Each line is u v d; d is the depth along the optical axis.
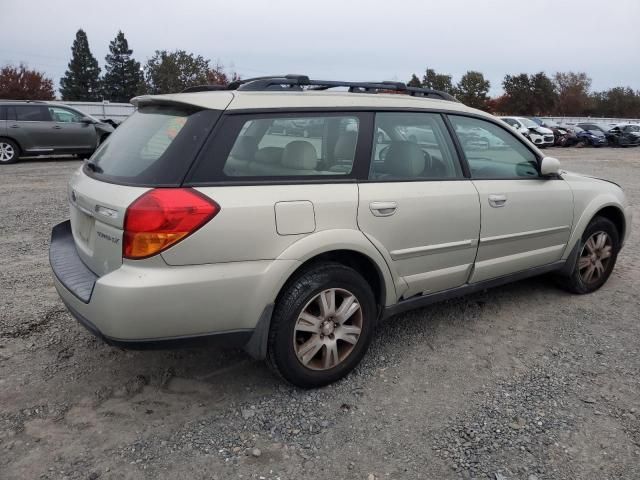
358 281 3.17
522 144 4.24
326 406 3.02
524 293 4.80
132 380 3.24
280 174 2.96
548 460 2.60
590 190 4.61
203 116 2.84
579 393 3.18
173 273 2.62
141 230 2.57
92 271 2.95
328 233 2.99
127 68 68.75
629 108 76.56
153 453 2.60
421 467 2.54
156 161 2.76
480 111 4.04
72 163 14.46
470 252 3.75
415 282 3.49
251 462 2.55
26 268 5.18
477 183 3.78
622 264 5.74
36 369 3.32
